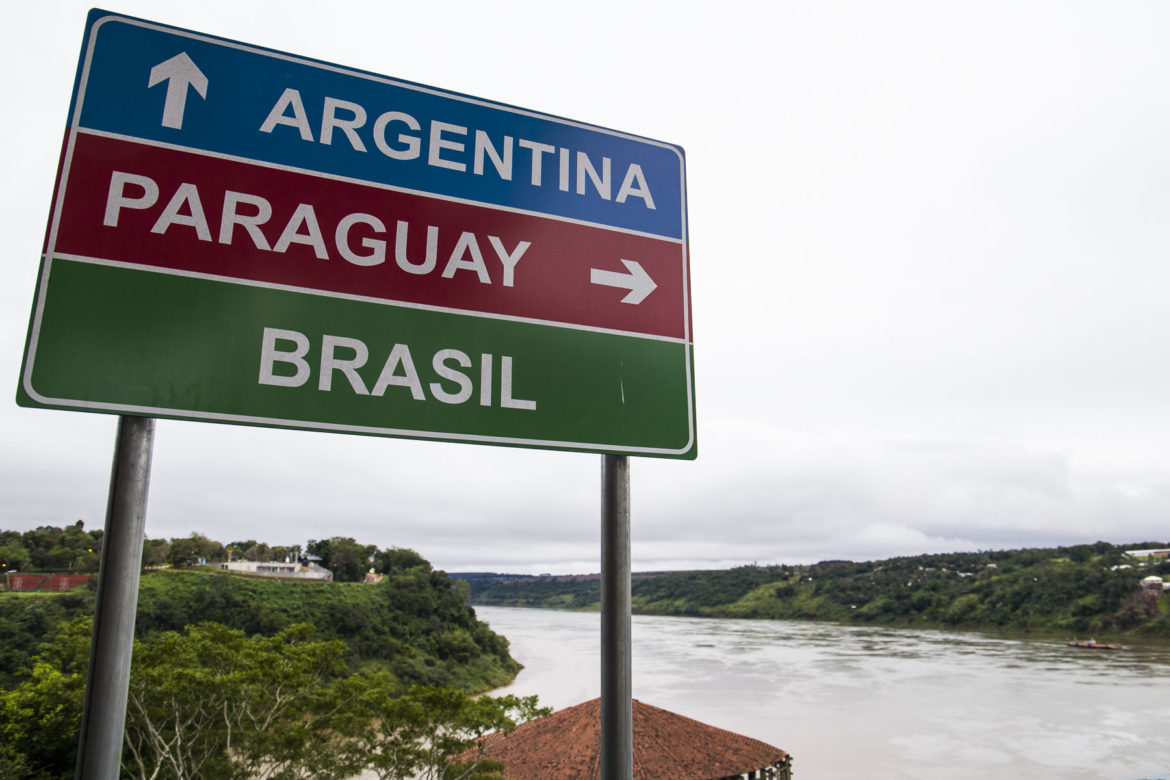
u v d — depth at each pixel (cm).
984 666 8825
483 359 240
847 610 17062
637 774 1725
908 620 15588
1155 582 13038
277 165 234
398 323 233
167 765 1878
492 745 2009
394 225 242
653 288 270
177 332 209
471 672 7225
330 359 223
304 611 6906
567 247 262
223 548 8262
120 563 180
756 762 1833
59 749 1998
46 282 201
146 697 1861
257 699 2009
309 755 1956
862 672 8325
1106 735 5212
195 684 1861
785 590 19875
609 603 230
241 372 213
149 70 228
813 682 7581
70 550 7388
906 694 6838
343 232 235
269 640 2239
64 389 196
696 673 8281
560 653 10012
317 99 245
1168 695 6756
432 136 255
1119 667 8650
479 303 245
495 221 255
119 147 218
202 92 232
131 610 178
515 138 266
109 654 171
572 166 271
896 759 4559
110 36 227
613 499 244
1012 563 16762
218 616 6350
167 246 215
